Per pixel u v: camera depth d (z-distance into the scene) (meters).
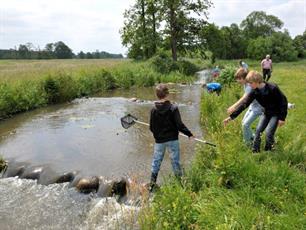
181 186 5.24
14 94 14.11
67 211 5.56
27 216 5.44
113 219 5.14
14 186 6.60
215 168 5.22
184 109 13.29
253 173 5.09
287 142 6.45
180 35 35.44
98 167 7.04
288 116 8.91
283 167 5.20
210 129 8.48
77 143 8.94
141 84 23.44
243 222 3.98
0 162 7.55
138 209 5.28
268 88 5.82
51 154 8.10
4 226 5.16
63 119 12.21
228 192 4.74
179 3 34.16
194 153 7.59
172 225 4.09
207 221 4.15
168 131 5.48
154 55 34.44
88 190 6.18
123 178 6.29
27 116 13.03
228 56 84.94
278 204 4.49
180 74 28.72
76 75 19.72
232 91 12.24
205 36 36.28
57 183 6.61
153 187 5.71
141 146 8.46
